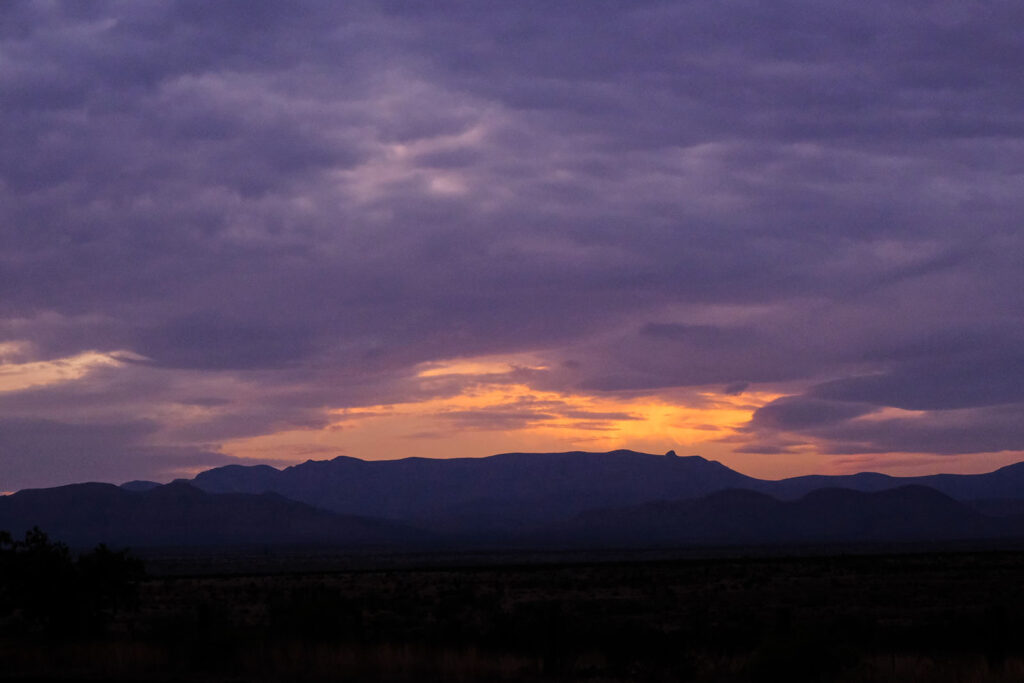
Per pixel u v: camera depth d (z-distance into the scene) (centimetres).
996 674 1883
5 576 2823
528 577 8169
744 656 2345
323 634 2561
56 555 2895
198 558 19825
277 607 2770
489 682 1988
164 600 5675
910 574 7656
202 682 1977
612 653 2233
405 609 4550
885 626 3375
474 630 2773
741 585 6619
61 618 2861
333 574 9381
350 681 1989
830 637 1961
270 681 1989
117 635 3042
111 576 2928
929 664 2017
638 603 5159
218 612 3744
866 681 1873
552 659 2114
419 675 2036
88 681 1992
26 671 2162
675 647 2261
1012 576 7225
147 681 1988
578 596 5881
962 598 5312
